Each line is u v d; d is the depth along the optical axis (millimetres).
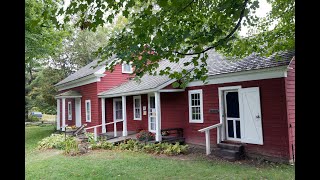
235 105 10781
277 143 8961
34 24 4375
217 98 11156
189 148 12148
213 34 5242
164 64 15516
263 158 9336
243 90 10047
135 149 12086
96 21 4453
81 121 20578
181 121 13109
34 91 32406
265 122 9344
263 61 9703
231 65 10969
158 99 12375
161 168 8531
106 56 5590
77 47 34344
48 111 34250
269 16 8648
